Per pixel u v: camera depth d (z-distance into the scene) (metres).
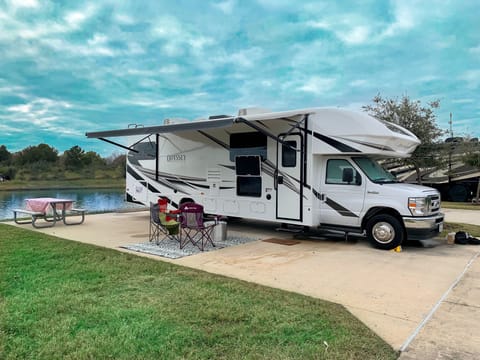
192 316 3.58
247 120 7.40
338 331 3.31
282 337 3.17
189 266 5.68
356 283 4.91
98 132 8.98
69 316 3.54
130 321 3.45
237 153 8.77
